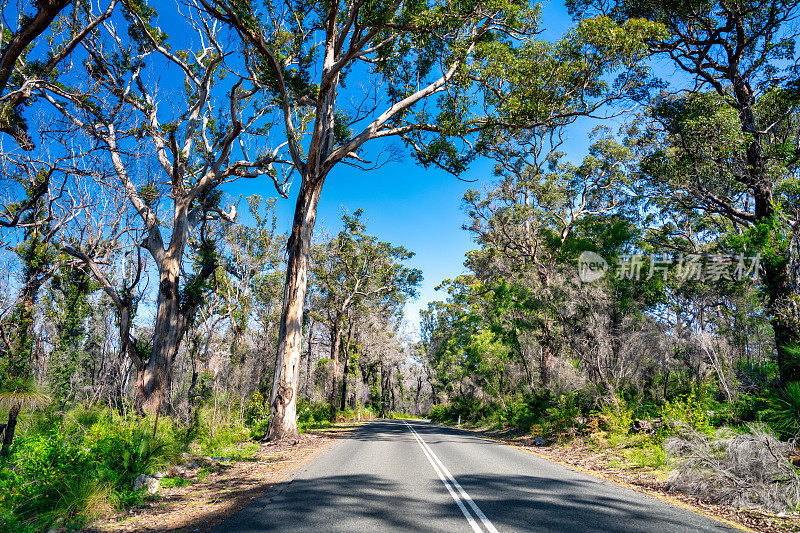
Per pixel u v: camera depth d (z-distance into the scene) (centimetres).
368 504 652
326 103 2061
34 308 1272
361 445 1616
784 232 1485
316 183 1955
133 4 1838
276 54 1981
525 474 945
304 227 1902
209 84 2664
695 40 1866
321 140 1989
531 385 2461
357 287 4056
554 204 3142
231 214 3138
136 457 866
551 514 598
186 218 2459
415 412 8619
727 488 709
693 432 863
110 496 675
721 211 1839
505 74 1630
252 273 3338
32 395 848
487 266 3738
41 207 1316
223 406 1769
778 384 1345
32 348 1253
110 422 1145
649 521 572
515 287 2433
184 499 742
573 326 1783
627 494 757
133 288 2231
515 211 3192
